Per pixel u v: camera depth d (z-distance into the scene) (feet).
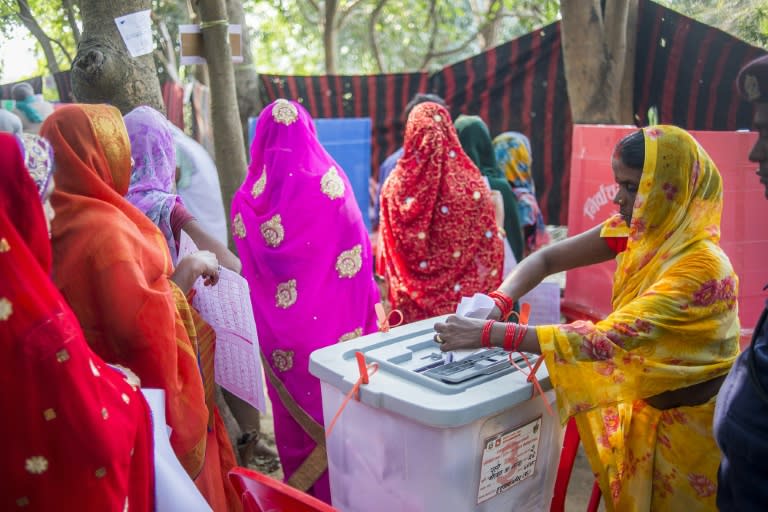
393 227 9.86
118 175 6.34
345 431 6.04
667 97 15.21
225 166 11.49
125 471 4.58
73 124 5.99
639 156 5.86
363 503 6.08
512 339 5.71
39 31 22.18
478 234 9.74
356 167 17.80
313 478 8.66
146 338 5.68
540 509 6.38
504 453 5.69
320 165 8.62
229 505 7.38
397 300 9.93
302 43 41.78
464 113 18.94
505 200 13.29
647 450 6.31
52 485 4.19
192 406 6.19
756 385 4.52
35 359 4.02
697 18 15.49
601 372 5.68
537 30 17.90
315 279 8.39
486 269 9.78
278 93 19.58
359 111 19.74
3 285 3.92
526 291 6.91
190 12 15.56
